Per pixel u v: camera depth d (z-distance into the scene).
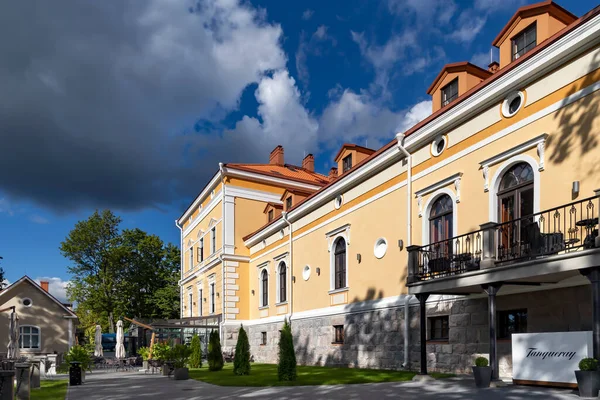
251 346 26.66
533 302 10.55
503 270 9.39
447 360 12.94
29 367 10.34
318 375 13.95
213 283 29.73
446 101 14.61
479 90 12.23
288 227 23.55
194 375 16.20
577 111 9.85
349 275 18.08
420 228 14.35
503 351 11.24
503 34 12.64
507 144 11.53
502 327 11.53
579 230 9.42
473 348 12.10
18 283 27.39
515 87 11.40
